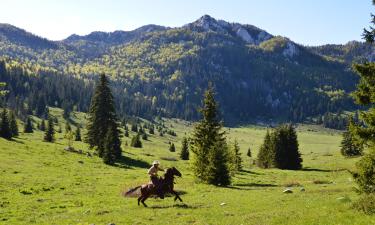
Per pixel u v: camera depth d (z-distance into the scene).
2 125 87.06
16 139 90.00
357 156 108.88
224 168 47.59
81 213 24.58
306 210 21.45
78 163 66.06
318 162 114.19
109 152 71.81
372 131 24.81
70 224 20.86
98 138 80.94
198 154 52.09
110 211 24.92
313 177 68.38
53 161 63.56
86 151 83.62
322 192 34.34
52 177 47.41
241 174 73.19
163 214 22.67
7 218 23.34
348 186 40.62
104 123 80.19
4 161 56.22
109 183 44.88
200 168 50.59
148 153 108.56
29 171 50.62
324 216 18.42
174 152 138.88
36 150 73.75
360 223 16.17
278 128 100.69
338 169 86.62
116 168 67.38
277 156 96.69
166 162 88.06
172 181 25.86
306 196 31.31
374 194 20.52
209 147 53.34
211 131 54.66
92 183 44.19
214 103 55.50
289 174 76.81
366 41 23.73
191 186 43.56
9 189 36.06
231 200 30.08
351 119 25.80
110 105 80.75
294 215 19.73
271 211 22.72
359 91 24.91
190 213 22.80
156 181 25.61
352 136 26.00
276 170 88.44
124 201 30.41
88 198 32.28
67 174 51.72
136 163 78.75
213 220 20.30
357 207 19.30
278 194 34.97
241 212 23.14
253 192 37.75
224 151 48.44
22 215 24.50
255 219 19.64
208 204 27.19
